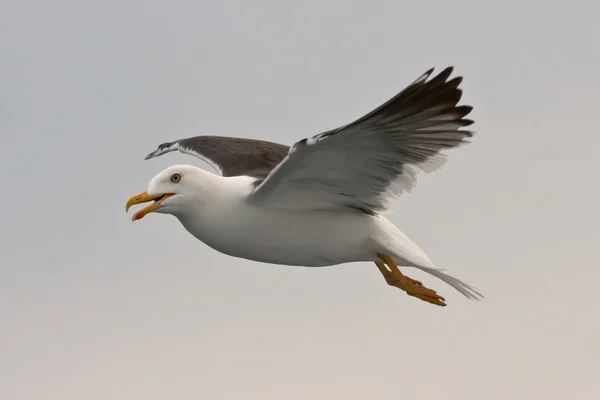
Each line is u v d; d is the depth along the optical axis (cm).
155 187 1320
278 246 1320
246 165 1563
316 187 1256
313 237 1310
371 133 1146
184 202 1316
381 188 1259
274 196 1270
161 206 1320
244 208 1300
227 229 1312
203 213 1316
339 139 1150
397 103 1095
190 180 1313
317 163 1202
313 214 1302
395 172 1232
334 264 1358
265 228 1304
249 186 1311
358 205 1300
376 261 1370
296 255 1330
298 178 1234
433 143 1181
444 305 1376
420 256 1318
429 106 1120
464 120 1146
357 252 1334
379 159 1205
